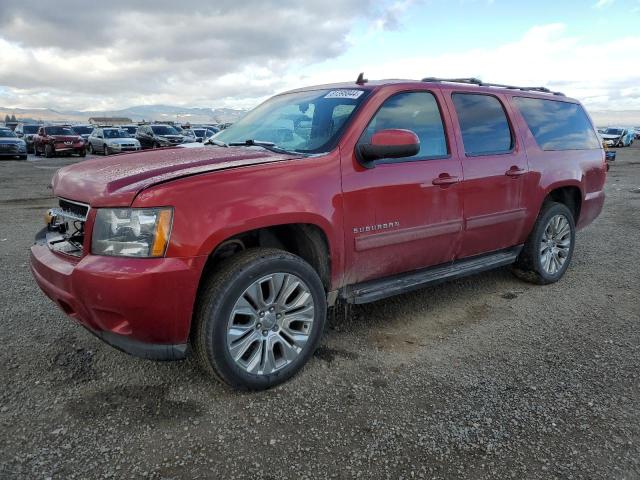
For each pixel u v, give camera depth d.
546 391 2.89
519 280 4.96
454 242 3.84
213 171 2.69
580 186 4.94
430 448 2.38
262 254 2.79
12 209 9.22
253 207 2.70
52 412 2.62
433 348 3.46
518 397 2.83
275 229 3.15
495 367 3.18
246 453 2.34
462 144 3.87
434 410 2.70
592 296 4.53
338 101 3.55
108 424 2.53
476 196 3.90
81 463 2.25
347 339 3.57
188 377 3.01
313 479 2.18
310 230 3.06
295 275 2.89
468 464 2.28
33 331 3.59
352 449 2.38
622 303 4.35
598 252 6.14
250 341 2.78
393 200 3.34
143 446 2.37
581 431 2.52
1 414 2.59
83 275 2.48
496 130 4.21
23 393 2.80
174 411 2.66
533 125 4.58
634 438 2.47
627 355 3.35
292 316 2.94
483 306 4.27
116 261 2.47
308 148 3.26
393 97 3.52
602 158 5.32
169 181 2.56
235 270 2.67
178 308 2.53
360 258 3.25
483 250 4.17
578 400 2.80
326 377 3.04
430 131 3.71
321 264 3.14
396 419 2.61
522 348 3.46
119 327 2.55
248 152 3.19
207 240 2.55
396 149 3.05
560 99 5.04
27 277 4.83
